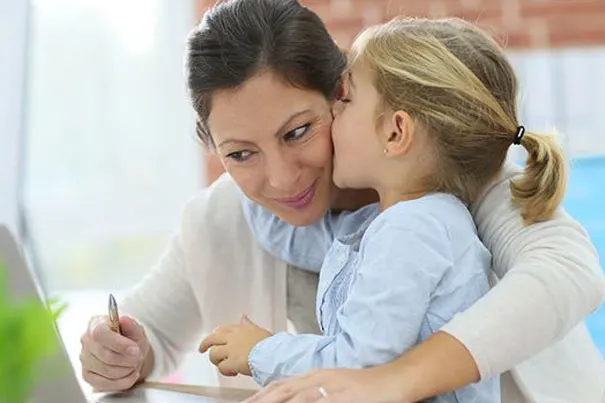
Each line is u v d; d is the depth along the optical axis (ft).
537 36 10.98
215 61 4.40
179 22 12.00
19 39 10.11
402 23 4.62
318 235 5.29
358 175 4.45
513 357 3.75
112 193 12.17
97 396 4.53
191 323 5.90
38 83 11.93
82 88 12.10
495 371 3.71
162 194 12.16
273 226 5.43
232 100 4.40
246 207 5.56
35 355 2.54
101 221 12.14
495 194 4.48
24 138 10.69
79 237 12.08
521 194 4.31
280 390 3.51
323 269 4.58
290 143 4.53
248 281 5.66
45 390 3.28
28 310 2.55
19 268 3.28
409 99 4.22
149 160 12.17
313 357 3.91
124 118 12.17
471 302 4.00
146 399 4.36
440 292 3.92
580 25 10.96
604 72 11.16
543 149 4.28
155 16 12.03
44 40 11.94
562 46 11.02
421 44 4.33
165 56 12.09
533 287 3.86
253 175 4.64
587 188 9.80
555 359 4.75
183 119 12.12
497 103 4.33
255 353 4.05
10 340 2.49
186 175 12.12
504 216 4.36
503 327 3.73
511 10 10.99
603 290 4.12
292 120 4.44
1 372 2.48
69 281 11.80
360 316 3.81
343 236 4.75
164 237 12.14
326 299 4.44
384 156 4.33
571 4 10.95
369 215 5.06
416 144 4.25
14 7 10.09
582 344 4.94
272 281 5.61
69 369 3.31
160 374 5.67
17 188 10.27
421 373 3.59
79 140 12.13
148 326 5.67
